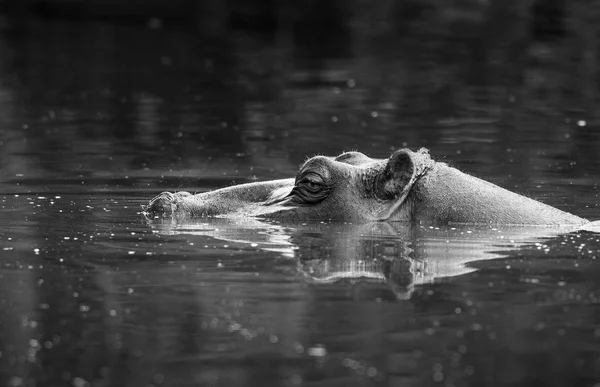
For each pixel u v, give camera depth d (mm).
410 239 40469
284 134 75125
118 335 29328
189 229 42781
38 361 27391
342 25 145125
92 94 98188
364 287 33812
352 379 26078
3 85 103875
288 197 45156
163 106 90750
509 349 28188
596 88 95812
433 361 27312
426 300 32406
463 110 84875
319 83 102625
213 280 34594
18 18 156375
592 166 60031
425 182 44156
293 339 28922
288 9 151875
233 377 26234
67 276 35156
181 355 27781
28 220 44906
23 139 73750
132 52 128125
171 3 160375
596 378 26125
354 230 42156
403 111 85250
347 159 46844
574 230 42406
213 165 62750
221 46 132750
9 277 34969
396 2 145125
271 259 37375
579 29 126375
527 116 81312
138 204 49312
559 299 32469
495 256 37844
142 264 36750
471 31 132125
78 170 60688
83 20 155625
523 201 44812
